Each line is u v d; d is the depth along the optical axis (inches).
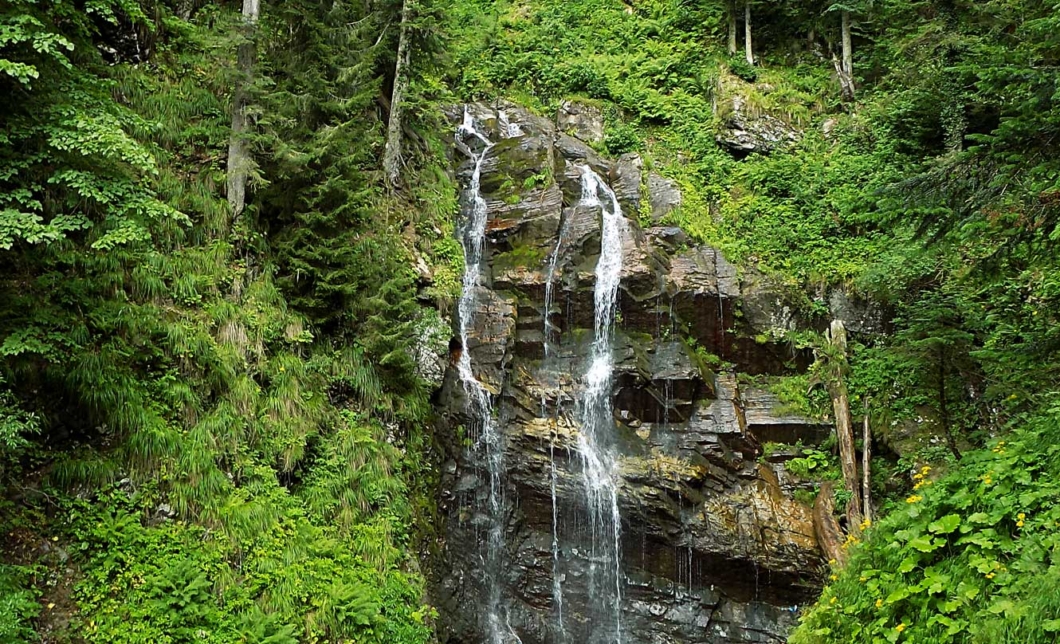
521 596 486.9
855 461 536.4
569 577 497.7
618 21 945.5
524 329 588.4
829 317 614.5
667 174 731.4
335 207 455.8
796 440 561.6
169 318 376.5
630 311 599.8
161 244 403.9
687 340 601.3
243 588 317.4
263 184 428.5
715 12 916.0
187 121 472.4
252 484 353.7
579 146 748.0
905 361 508.1
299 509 363.9
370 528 385.7
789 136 765.9
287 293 441.1
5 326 302.5
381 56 596.4
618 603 495.5
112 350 340.2
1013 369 454.0
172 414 349.1
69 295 337.7
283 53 477.1
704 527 505.7
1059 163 307.3
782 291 620.1
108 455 319.3
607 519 510.9
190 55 515.5
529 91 842.2
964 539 229.8
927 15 717.3
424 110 631.2
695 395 571.2
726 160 748.6
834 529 495.2
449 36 626.8
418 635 361.4
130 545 299.7
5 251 331.9
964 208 348.2
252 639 300.2
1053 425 264.5
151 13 502.6
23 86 287.9
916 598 230.2
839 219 665.0
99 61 404.2
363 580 360.2
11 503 285.4
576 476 518.6
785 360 604.4
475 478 500.7
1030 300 488.1
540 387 559.5
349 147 468.4
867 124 753.0
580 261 623.2
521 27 948.6
